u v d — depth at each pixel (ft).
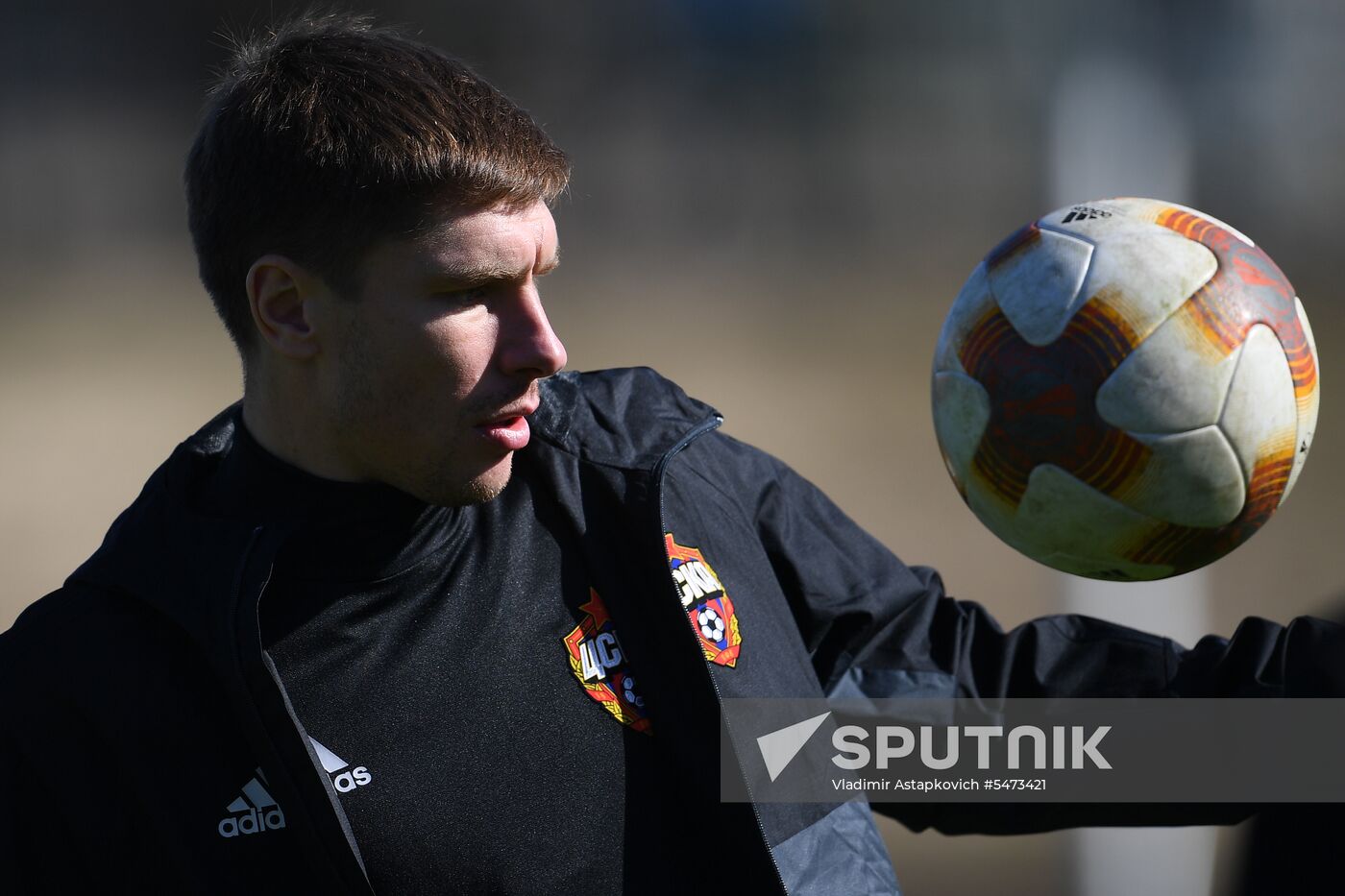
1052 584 67.05
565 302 130.82
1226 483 21.71
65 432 96.99
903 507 78.54
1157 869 44.91
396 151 18.98
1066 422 21.77
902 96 235.61
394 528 20.48
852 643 24.71
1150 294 21.56
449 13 282.77
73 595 20.34
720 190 180.45
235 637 19.27
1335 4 270.87
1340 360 99.91
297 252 19.77
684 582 22.04
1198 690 24.79
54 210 172.35
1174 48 250.37
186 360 114.73
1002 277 22.76
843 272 140.87
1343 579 66.03
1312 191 158.30
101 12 274.57
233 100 20.56
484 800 20.10
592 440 23.02
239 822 19.60
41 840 19.52
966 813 25.26
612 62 264.11
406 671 20.34
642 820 20.98
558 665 21.24
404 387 19.85
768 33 280.92
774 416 96.53
